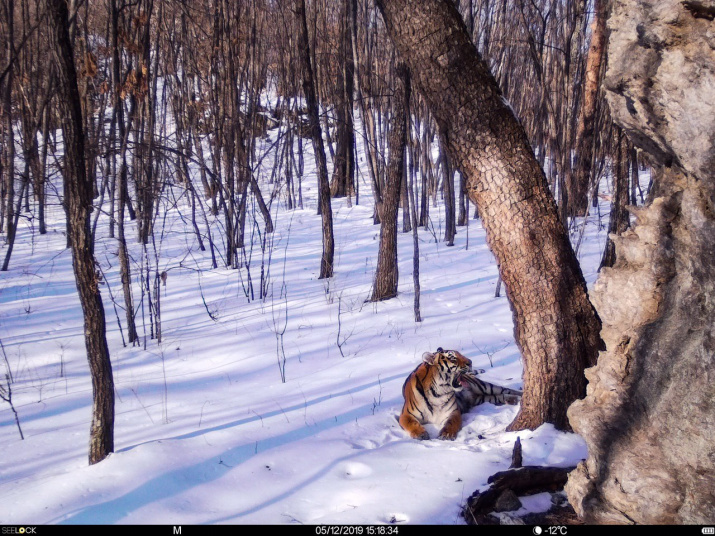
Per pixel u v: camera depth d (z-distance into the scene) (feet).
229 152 48.52
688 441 10.38
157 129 76.59
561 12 48.93
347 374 24.45
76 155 15.29
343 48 61.16
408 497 13.23
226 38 56.18
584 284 16.48
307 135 72.95
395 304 34.99
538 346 16.31
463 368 19.07
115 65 32.22
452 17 15.76
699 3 10.06
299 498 13.66
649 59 10.91
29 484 15.10
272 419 19.39
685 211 10.89
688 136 10.33
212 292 41.16
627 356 12.26
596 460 11.92
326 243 42.83
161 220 65.00
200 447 16.76
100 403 15.98
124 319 35.83
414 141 66.80
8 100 49.83
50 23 14.87
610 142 48.06
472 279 40.09
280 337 30.22
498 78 50.85
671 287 11.60
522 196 15.85
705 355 10.19
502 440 16.33
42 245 57.00
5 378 25.90
